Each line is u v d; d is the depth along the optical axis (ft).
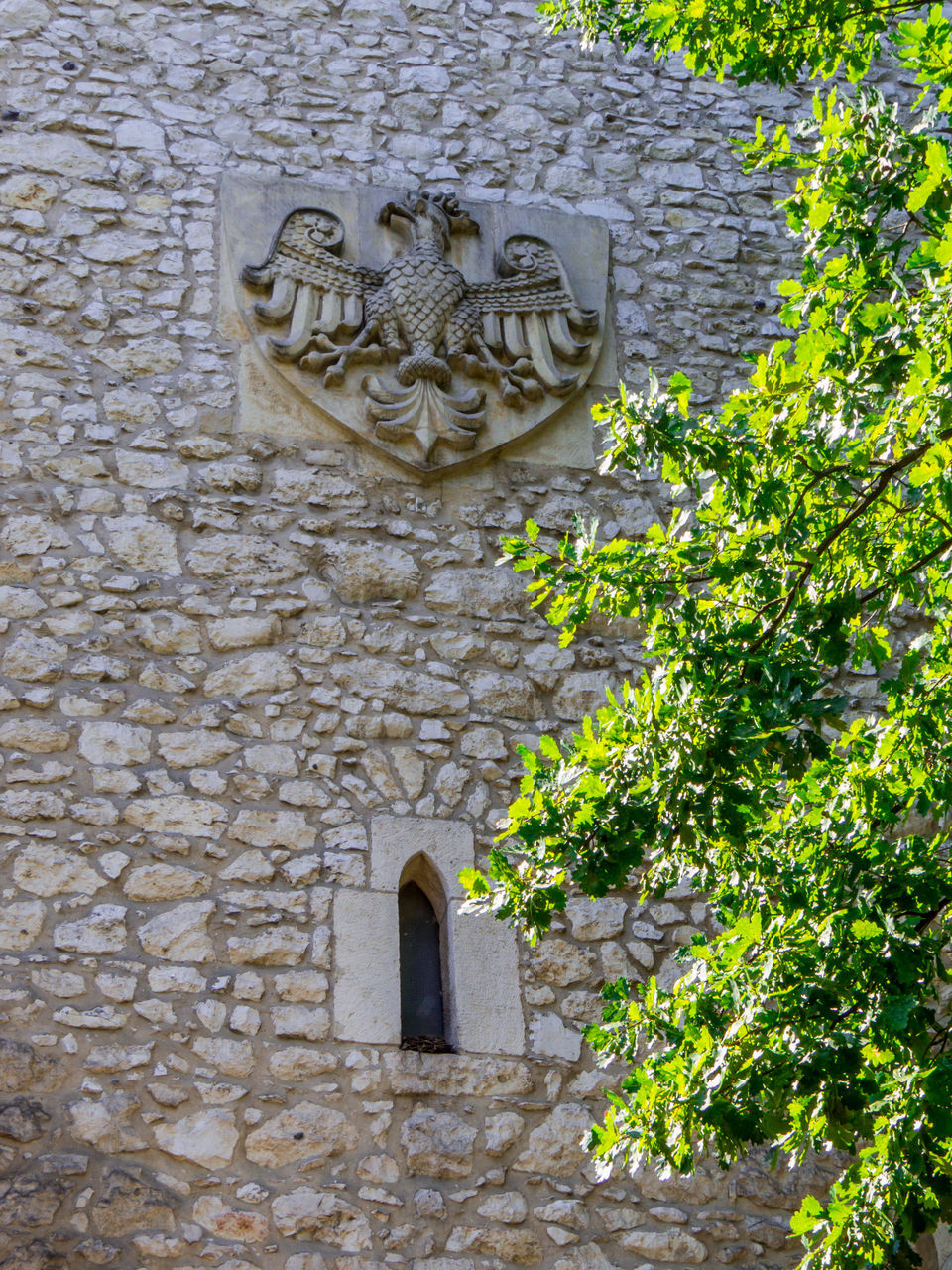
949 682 28.50
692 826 25.79
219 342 41.55
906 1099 23.68
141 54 45.27
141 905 34.06
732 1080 24.95
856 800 26.99
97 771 35.35
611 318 45.47
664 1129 24.86
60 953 33.12
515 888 26.25
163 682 36.81
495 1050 34.63
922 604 32.55
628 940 36.88
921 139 29.71
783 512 27.55
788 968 24.91
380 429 40.93
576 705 39.45
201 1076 32.48
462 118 47.29
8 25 44.60
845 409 27.35
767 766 27.35
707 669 26.68
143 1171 31.19
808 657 27.91
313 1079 33.09
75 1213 30.45
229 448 40.19
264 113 45.47
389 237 44.24
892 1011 24.11
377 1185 32.30
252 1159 31.89
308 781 36.45
